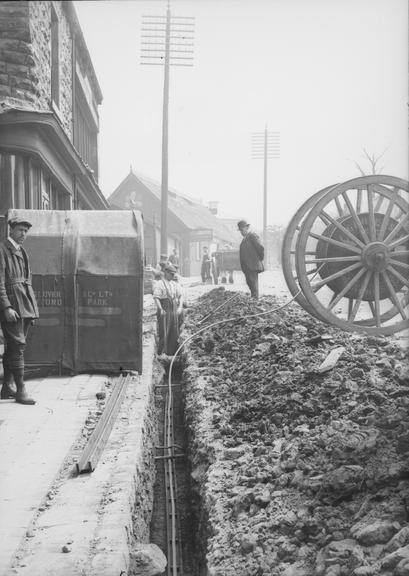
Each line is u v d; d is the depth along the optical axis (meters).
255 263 12.30
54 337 8.46
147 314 15.49
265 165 30.75
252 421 5.86
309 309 7.92
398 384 5.52
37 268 8.44
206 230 44.12
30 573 3.40
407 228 7.84
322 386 5.81
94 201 19.45
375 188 7.61
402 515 3.44
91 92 18.91
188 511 5.82
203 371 8.29
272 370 6.87
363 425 4.73
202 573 4.36
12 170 10.91
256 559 3.59
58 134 11.52
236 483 4.64
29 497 4.39
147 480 5.85
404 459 3.87
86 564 3.48
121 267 8.55
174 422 8.30
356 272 7.89
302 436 4.97
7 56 10.53
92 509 4.23
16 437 5.71
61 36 13.56
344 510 3.72
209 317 13.15
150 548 4.29
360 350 6.89
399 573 2.93
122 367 8.59
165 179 23.80
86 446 5.41
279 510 3.98
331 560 3.22
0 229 9.70
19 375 6.92
